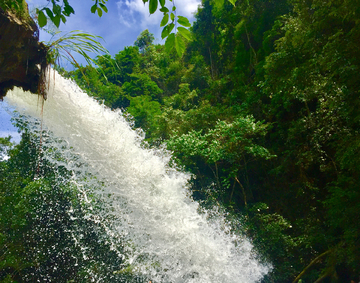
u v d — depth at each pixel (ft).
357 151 21.35
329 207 25.77
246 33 51.08
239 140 32.73
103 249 23.00
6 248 24.23
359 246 22.34
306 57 24.63
